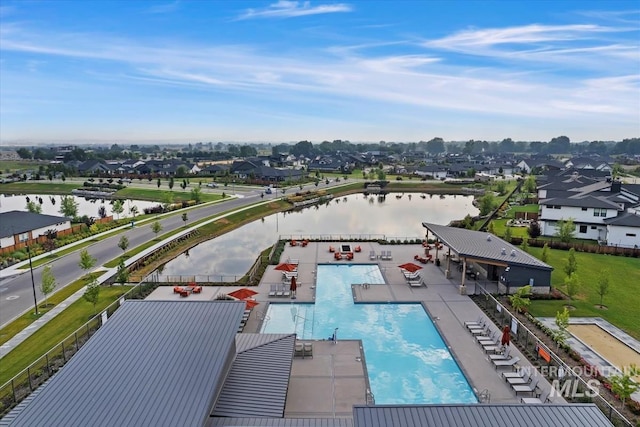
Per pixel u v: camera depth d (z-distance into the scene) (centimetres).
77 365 1622
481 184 13050
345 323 3062
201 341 1772
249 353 2023
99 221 6681
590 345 2642
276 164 19950
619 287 3734
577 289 3259
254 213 7938
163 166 16862
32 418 1358
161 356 1673
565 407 1433
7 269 4278
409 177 15238
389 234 6312
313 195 10425
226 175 14562
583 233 5719
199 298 3469
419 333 2906
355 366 2403
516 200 9075
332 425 1554
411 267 3728
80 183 12912
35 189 12169
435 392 2233
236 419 1544
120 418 1355
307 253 4844
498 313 3112
